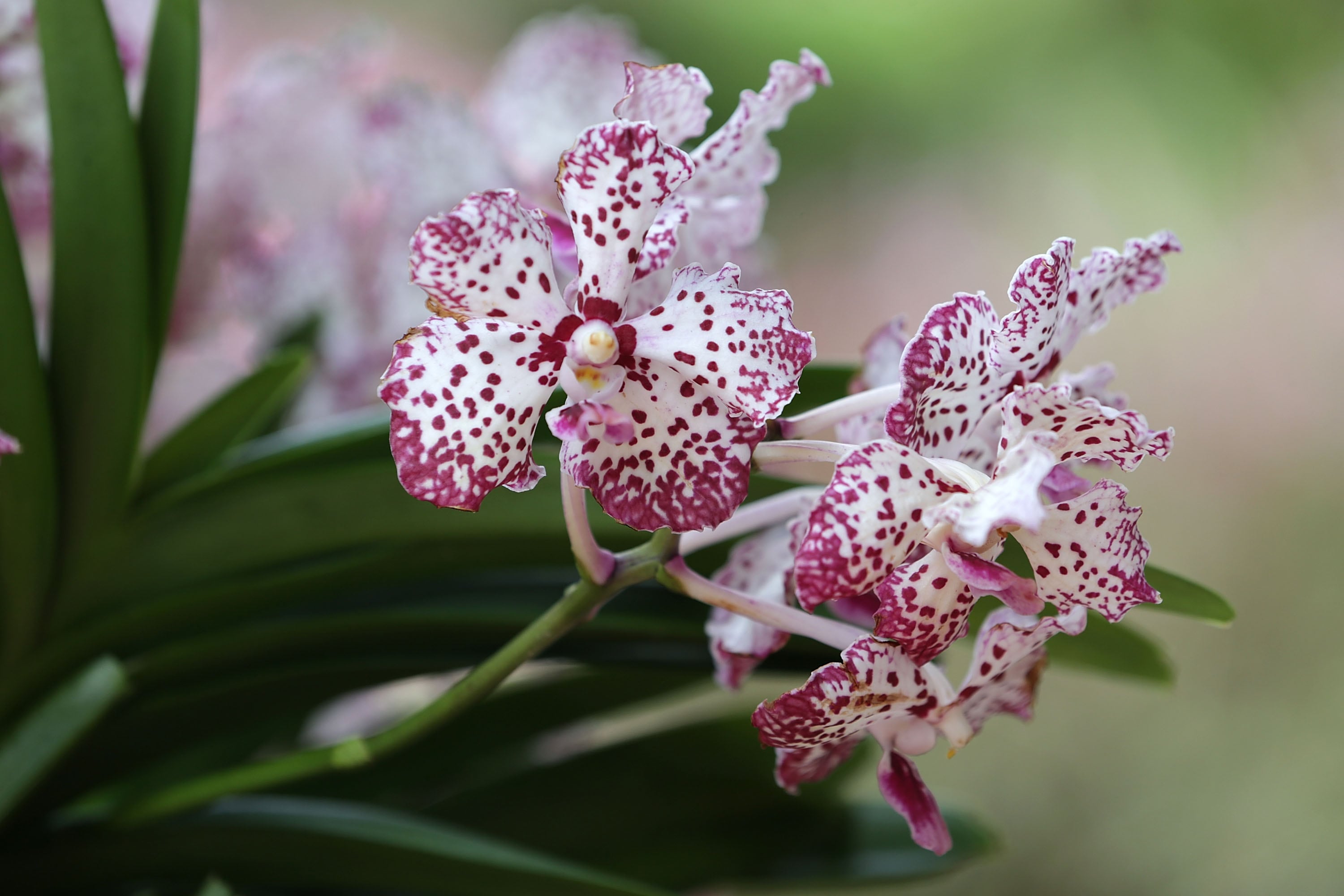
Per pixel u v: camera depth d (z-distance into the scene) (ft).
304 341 2.34
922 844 1.74
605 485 1.67
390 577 1.95
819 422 1.73
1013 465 1.66
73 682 1.87
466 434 1.65
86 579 1.93
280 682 1.96
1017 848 4.73
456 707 1.77
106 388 1.90
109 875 1.95
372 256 2.30
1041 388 1.66
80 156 1.86
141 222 1.88
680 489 1.67
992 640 1.73
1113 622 1.70
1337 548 5.36
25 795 1.84
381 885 1.94
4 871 1.93
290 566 1.94
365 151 2.19
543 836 2.09
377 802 2.11
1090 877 4.67
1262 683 5.14
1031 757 4.92
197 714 1.98
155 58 1.90
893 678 1.71
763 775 2.11
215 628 1.95
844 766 2.11
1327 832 4.62
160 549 1.92
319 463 1.90
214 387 2.39
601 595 1.73
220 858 1.93
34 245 2.15
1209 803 4.78
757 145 1.82
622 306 1.68
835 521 1.65
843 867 2.09
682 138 1.77
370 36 2.34
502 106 2.39
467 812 2.09
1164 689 2.00
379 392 1.64
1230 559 5.48
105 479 1.91
